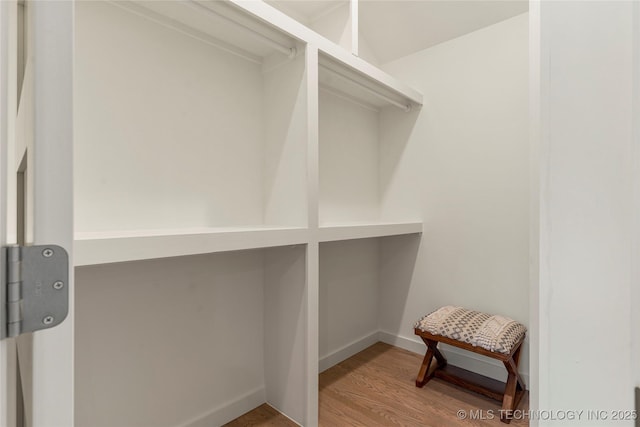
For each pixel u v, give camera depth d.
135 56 1.38
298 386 1.66
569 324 0.38
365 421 1.68
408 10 2.20
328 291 2.28
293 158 1.68
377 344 2.63
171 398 1.49
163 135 1.46
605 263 0.36
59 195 0.34
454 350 2.28
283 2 1.95
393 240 2.62
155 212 1.43
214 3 1.31
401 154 2.57
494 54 2.11
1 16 0.31
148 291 1.42
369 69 1.96
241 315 1.76
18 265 0.32
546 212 0.40
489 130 2.13
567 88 0.39
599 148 0.36
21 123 0.34
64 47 0.35
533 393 0.68
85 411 1.25
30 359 0.33
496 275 2.11
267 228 1.51
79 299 1.23
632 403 0.34
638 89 0.34
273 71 1.79
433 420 1.69
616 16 0.36
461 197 2.26
